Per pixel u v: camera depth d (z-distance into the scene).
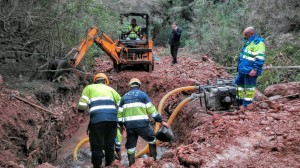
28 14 9.91
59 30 12.13
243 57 8.34
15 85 10.30
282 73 11.99
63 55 12.95
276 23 16.20
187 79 13.12
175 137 10.02
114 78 14.60
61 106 10.88
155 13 28.70
